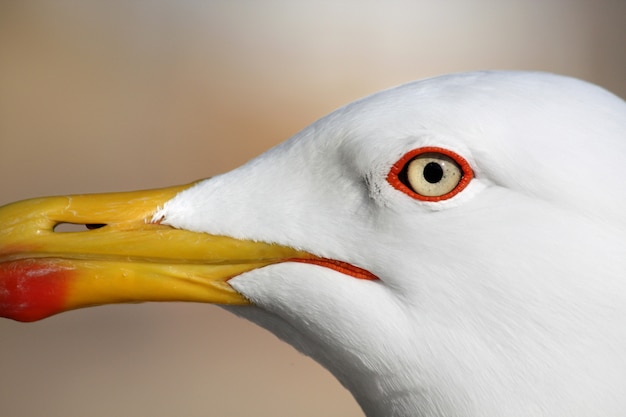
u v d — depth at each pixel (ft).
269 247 4.17
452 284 4.12
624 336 4.09
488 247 4.11
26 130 6.99
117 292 4.18
